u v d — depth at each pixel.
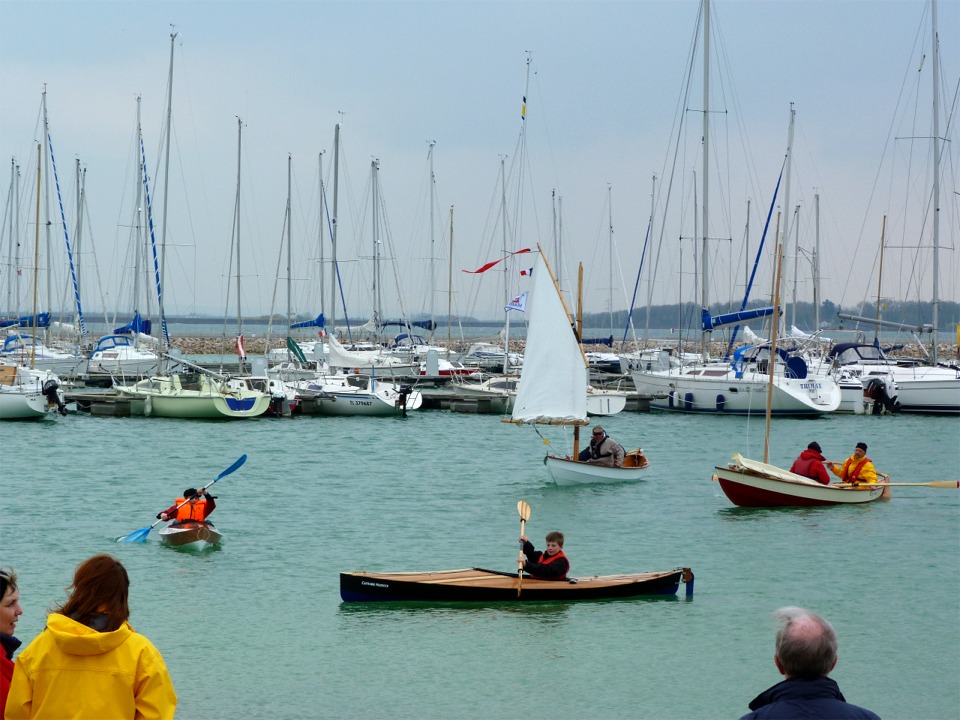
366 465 44.94
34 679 7.91
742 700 16.81
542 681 17.58
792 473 34.69
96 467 43.34
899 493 37.25
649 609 21.94
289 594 22.97
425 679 17.66
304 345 99.12
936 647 19.73
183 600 22.45
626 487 38.62
